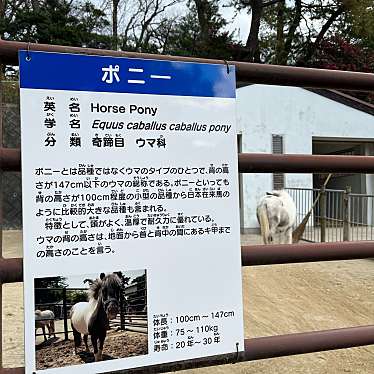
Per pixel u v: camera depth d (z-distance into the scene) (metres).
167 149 1.46
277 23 17.03
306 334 1.63
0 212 1.36
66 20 12.32
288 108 10.05
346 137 10.41
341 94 10.34
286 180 10.07
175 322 1.45
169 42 16.31
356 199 10.82
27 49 1.34
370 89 1.75
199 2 15.70
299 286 5.16
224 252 1.51
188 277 1.47
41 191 1.33
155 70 1.46
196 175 1.49
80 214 1.36
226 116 1.54
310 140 10.19
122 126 1.41
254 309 4.25
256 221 9.93
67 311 1.35
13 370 1.34
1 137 1.38
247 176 9.89
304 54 17.09
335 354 3.13
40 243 1.32
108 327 1.39
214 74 1.54
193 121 1.50
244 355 1.53
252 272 5.75
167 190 1.45
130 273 1.40
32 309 1.31
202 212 1.49
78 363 1.36
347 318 4.02
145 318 1.42
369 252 1.72
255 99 9.84
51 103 1.35
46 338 1.33
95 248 1.37
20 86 1.33
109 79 1.41
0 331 1.36
